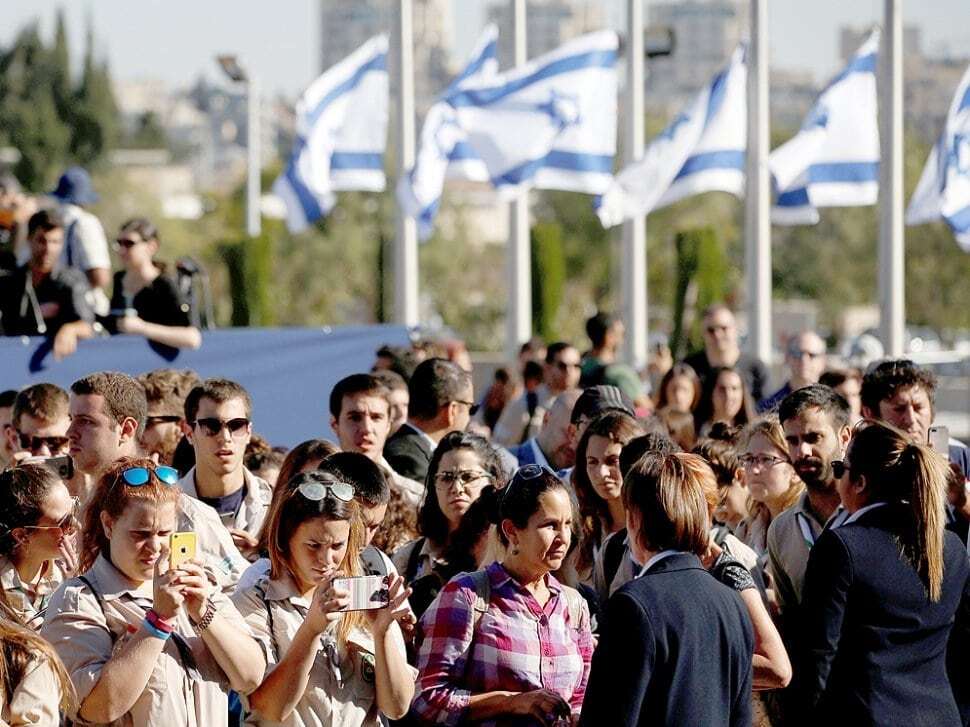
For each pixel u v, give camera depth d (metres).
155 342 27.64
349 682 14.24
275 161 193.00
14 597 14.28
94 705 12.64
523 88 41.19
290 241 148.50
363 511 15.78
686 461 14.05
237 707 15.57
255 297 82.25
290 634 14.14
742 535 18.56
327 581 13.53
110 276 30.97
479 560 17.30
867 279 162.62
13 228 32.38
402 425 23.14
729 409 28.11
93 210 174.25
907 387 19.36
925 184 41.59
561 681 15.00
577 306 155.75
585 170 41.72
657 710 12.87
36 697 12.27
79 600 13.17
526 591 15.13
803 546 17.28
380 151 44.81
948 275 147.62
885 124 43.12
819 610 14.56
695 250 81.62
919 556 14.66
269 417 29.75
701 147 42.66
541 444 23.86
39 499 14.41
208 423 18.27
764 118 43.72
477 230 168.62
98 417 17.83
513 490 15.05
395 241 45.81
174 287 28.05
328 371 30.66
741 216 158.12
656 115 172.62
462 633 14.93
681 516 13.40
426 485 17.73
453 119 40.94
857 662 14.55
